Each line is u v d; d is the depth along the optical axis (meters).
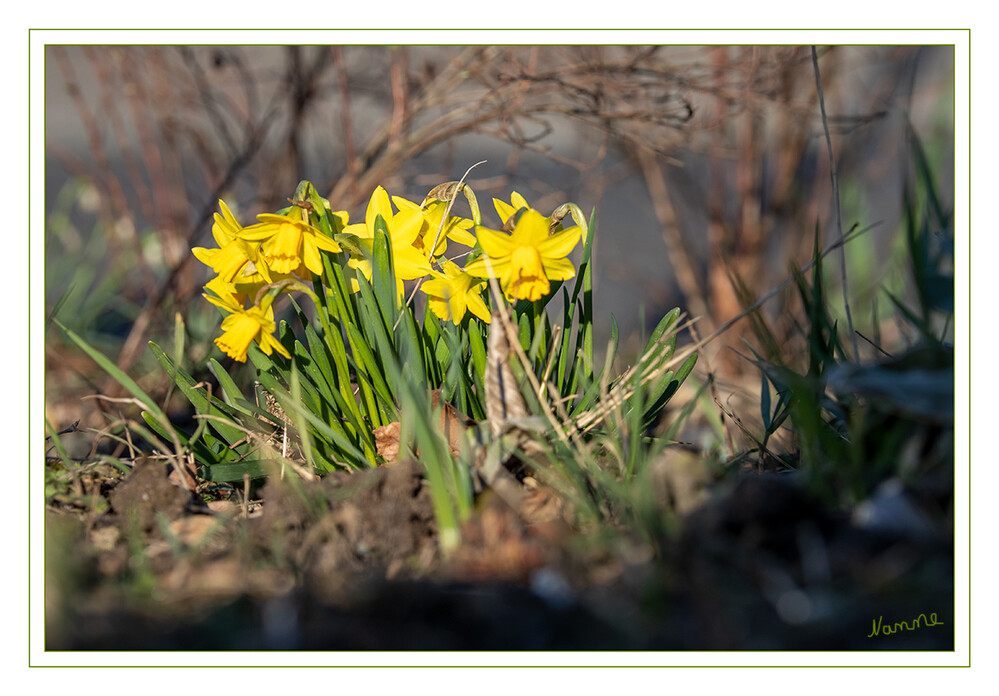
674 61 2.60
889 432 2.15
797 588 2.09
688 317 3.22
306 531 2.15
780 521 2.12
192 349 2.50
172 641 2.08
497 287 2.17
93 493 2.21
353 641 2.07
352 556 2.13
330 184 2.70
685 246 3.26
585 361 2.24
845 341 2.50
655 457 2.17
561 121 3.11
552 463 2.16
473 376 2.25
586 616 2.08
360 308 2.23
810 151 3.29
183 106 3.05
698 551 2.10
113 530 2.17
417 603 2.09
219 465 2.21
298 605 2.10
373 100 2.99
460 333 2.24
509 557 2.12
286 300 2.53
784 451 2.29
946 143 2.59
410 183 2.61
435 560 2.12
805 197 3.16
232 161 2.93
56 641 2.08
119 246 3.16
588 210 4.10
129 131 3.89
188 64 2.67
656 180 3.02
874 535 2.11
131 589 2.11
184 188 3.15
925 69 2.92
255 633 2.08
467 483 2.14
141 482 2.18
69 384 2.59
